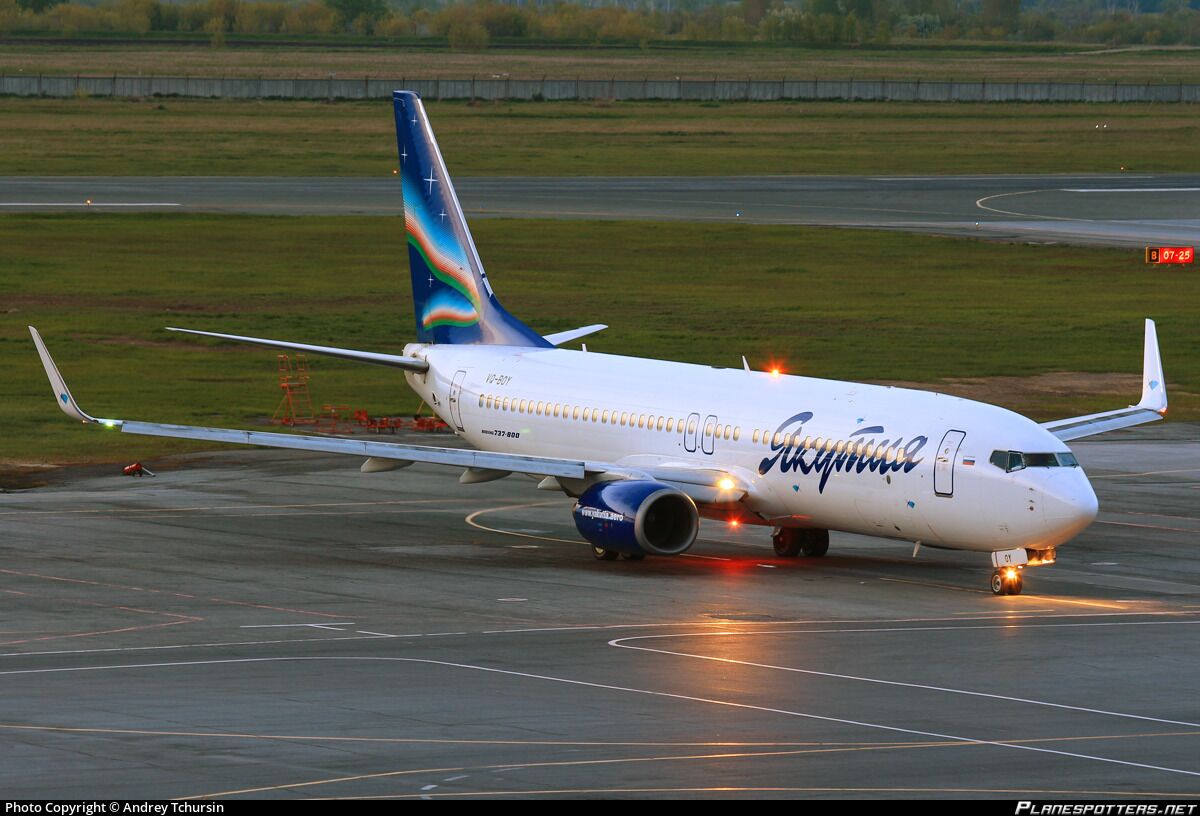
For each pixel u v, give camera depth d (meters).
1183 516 197.12
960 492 148.12
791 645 126.44
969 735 99.31
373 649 124.06
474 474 170.75
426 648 124.56
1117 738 99.06
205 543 172.62
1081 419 182.12
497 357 196.50
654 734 98.69
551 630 131.88
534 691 110.25
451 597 146.12
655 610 140.88
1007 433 148.75
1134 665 120.38
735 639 128.62
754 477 164.38
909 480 151.50
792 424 162.50
